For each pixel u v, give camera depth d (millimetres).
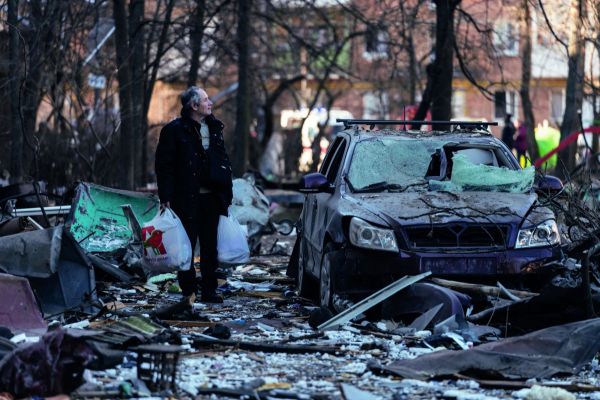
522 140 82125
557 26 78562
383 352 18609
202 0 59750
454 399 15273
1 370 14945
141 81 56000
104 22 56781
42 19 47562
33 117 48625
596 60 77188
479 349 17281
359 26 91875
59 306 21844
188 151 24359
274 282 29688
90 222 28750
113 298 25234
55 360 14922
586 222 24109
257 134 108562
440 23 51531
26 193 31719
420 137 25391
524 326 20344
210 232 24953
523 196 23328
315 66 99562
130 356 16969
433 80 52156
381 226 21812
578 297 19828
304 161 103188
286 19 74875
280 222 49344
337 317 20812
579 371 17141
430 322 20297
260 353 18500
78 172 50531
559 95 125188
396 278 21812
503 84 56594
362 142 25000
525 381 16656
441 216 21875
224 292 27078
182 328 21047
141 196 30031
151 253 23969
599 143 62219
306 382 16109
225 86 107438
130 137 49906
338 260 22000
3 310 19078
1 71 47281
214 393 15180
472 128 26641
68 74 51312
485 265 21578
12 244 21547
